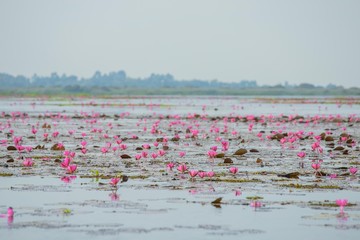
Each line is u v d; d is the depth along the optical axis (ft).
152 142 222.69
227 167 153.38
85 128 298.76
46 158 169.07
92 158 170.09
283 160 168.45
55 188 122.93
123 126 316.60
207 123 346.74
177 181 131.64
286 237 87.66
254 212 102.68
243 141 222.48
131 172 144.46
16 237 86.79
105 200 111.45
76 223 94.73
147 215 100.17
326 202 110.42
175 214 100.89
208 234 89.04
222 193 118.32
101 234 88.53
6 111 502.38
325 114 469.16
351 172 138.21
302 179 134.92
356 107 650.84
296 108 616.39
